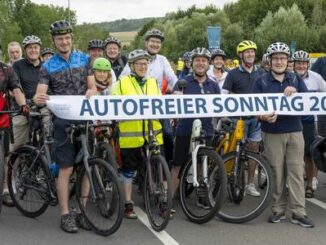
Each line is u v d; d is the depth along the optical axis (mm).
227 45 45312
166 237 5141
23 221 5664
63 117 5242
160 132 5734
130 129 5590
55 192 5520
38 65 6773
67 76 5328
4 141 5863
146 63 5668
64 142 5254
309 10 50188
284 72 5730
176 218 5758
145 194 5512
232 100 5637
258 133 6609
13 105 6262
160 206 5281
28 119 6098
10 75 5496
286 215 5848
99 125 5441
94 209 5289
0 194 5238
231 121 5984
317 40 40062
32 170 5719
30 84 6699
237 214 5699
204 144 5738
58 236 5172
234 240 5062
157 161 5336
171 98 5555
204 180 5535
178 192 6023
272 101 5621
